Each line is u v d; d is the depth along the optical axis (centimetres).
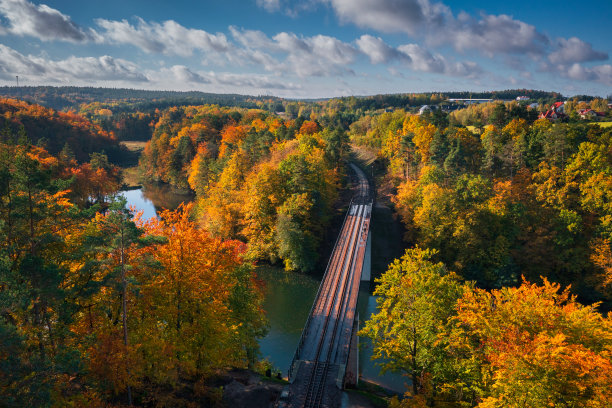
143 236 2642
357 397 3447
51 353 2225
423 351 2797
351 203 9806
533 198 7250
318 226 8175
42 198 2345
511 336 2080
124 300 2344
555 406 1888
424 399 2547
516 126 10994
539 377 1850
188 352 2877
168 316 2800
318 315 4975
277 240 7788
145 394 2586
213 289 2916
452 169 7944
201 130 16088
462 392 2662
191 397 2750
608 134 9219
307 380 3631
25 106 18388
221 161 11788
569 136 8975
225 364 3353
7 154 2469
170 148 16550
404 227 8538
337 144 12075
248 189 8925
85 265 2250
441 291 2862
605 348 2105
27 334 2097
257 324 3984
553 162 8044
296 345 5000
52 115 18762
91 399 2128
